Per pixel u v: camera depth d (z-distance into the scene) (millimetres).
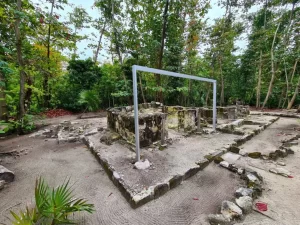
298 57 8383
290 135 4230
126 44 8188
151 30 8094
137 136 2428
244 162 2662
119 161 2564
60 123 5977
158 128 3348
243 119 5875
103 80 9758
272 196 1785
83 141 3877
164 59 8328
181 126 4254
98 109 9547
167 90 8258
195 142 3537
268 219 1452
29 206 1661
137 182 1935
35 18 4988
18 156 3033
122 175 2111
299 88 9242
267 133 4504
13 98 5160
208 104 10992
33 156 3033
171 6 7059
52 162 2770
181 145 3348
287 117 7062
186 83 9719
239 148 3252
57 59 8961
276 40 9500
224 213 1473
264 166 2510
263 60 9773
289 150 3006
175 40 8188
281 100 10172
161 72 2783
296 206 1615
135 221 1454
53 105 8578
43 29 6852
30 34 5242
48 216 1226
